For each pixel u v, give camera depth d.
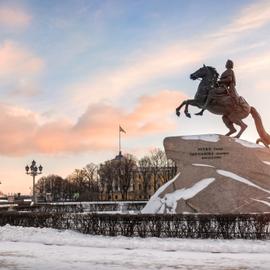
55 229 22.30
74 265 13.35
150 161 120.50
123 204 52.66
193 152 26.12
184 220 19.59
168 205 25.06
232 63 26.91
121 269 12.62
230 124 27.28
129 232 20.30
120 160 118.19
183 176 25.89
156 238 19.38
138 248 17.03
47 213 23.69
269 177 25.38
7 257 15.02
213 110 26.97
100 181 126.94
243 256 14.94
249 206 24.47
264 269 12.63
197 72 26.97
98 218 20.97
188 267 12.90
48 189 143.50
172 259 14.34
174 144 26.52
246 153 25.66
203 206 24.73
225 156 25.72
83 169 141.12
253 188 24.78
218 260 14.12
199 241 18.45
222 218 19.19
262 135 27.72
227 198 24.69
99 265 13.30
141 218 20.19
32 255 15.44
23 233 21.19
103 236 20.36
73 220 22.25
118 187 120.19
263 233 18.81
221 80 26.75
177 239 19.06
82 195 125.38
